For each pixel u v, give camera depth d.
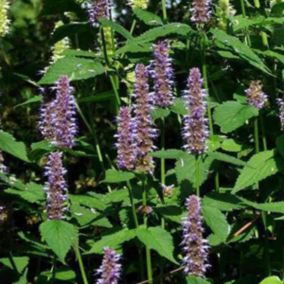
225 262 5.52
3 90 7.97
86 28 5.93
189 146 4.71
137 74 4.75
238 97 5.43
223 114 5.11
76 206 5.22
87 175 7.54
